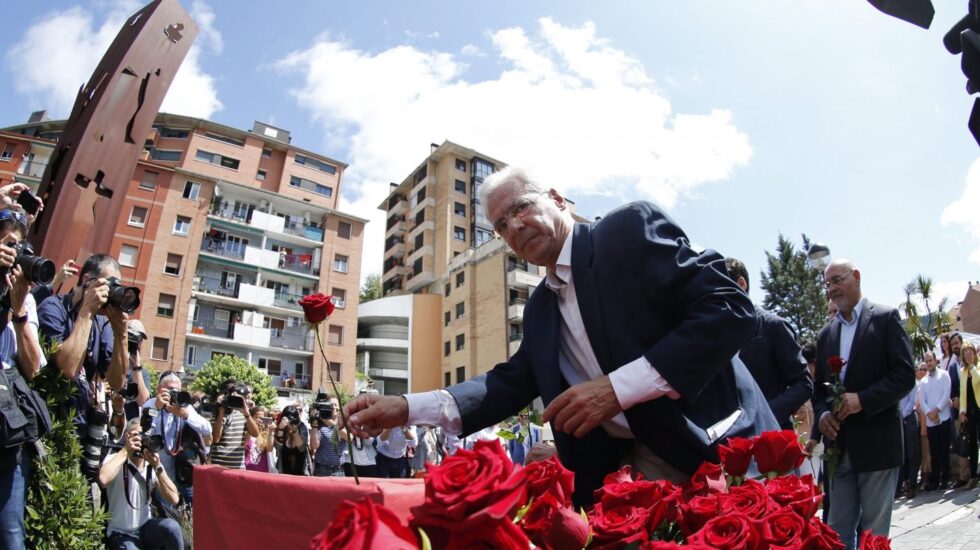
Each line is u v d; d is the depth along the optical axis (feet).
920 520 18.75
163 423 17.16
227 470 4.25
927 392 26.68
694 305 5.82
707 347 5.47
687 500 4.56
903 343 11.73
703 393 6.19
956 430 26.48
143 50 15.46
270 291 123.65
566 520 3.22
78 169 13.94
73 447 9.55
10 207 9.99
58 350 9.40
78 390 9.94
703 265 6.00
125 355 10.68
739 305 5.72
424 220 170.91
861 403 11.38
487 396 6.61
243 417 21.27
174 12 16.47
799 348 11.19
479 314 140.36
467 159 177.78
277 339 122.31
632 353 6.12
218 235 122.93
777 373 11.18
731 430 6.01
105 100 14.56
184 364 112.27
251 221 126.21
